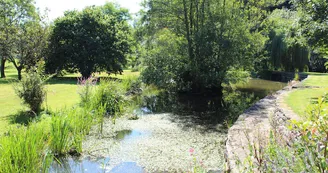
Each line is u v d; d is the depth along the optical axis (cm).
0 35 1731
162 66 1503
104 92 964
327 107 247
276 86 1845
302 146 227
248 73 1634
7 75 2312
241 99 1354
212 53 1458
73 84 1553
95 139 670
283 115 573
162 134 723
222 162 527
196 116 955
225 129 779
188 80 1525
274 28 2253
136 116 908
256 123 630
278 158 245
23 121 703
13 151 393
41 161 434
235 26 1456
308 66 2347
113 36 1980
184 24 1585
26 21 2175
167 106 1160
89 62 1933
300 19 788
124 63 2052
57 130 549
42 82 824
